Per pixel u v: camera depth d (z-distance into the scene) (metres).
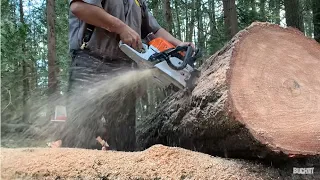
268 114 1.82
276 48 2.04
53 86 3.94
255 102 1.85
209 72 2.16
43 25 10.50
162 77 2.40
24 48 5.62
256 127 1.79
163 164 1.76
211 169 1.74
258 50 2.00
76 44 2.94
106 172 1.75
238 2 9.74
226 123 1.86
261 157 1.82
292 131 1.80
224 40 8.46
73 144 2.91
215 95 1.93
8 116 4.46
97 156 1.85
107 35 2.88
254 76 1.92
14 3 7.50
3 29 4.85
